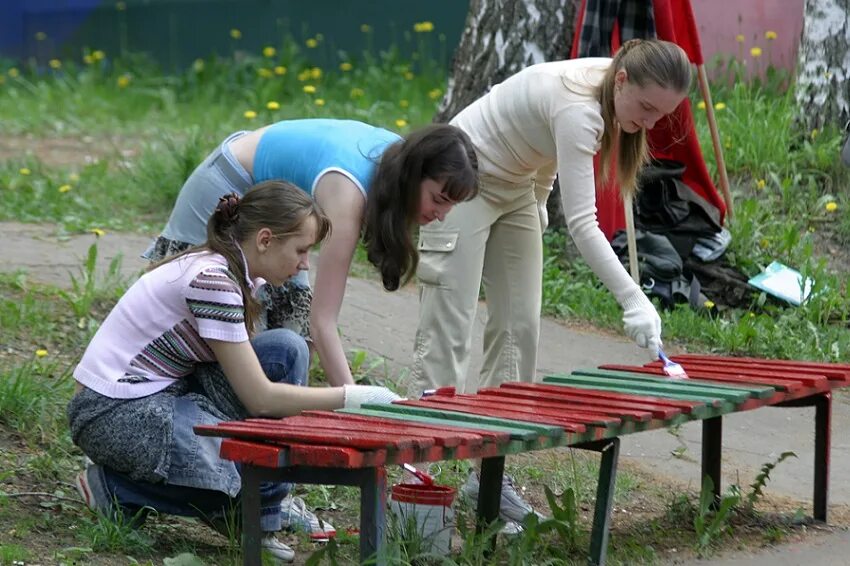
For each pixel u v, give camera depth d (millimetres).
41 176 27984
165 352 10633
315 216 10578
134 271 20547
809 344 19859
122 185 27391
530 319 13148
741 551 12180
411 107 36438
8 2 46438
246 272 10547
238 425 9484
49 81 44188
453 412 10250
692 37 21828
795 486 14867
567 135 11836
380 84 38844
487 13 23562
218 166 12094
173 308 10562
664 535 12531
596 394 11352
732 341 19969
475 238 12594
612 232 20625
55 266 20391
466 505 12930
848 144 23188
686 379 12430
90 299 17578
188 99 41469
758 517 13312
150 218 25344
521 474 14203
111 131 36469
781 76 29891
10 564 10117
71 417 10742
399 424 9672
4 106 39125
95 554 10578
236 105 39875
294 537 11852
